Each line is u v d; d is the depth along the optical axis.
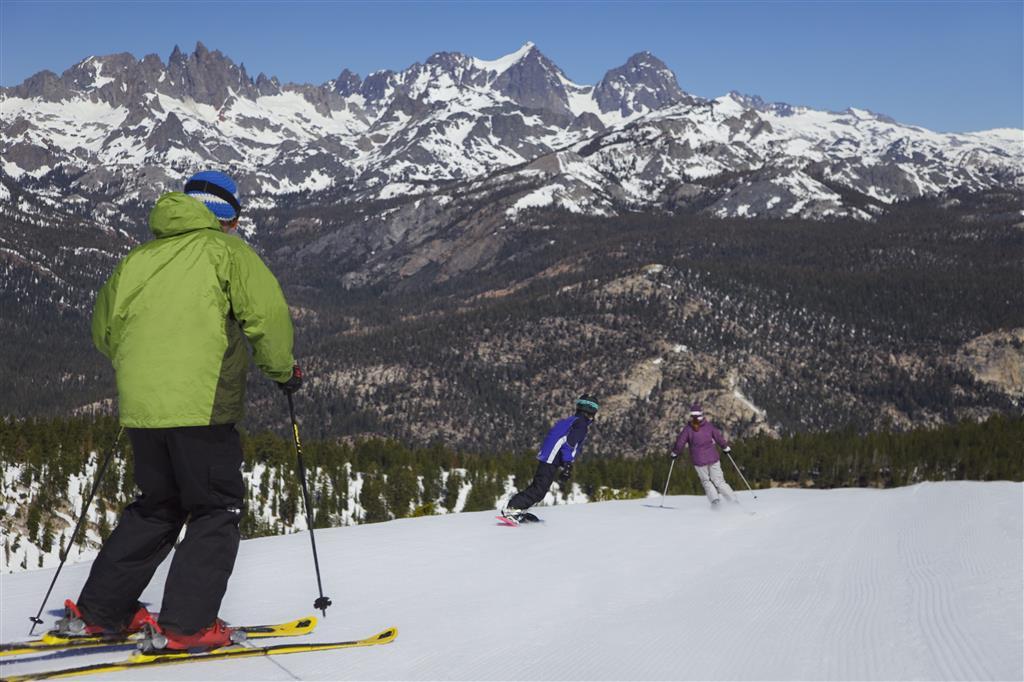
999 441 149.38
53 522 98.62
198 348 4.79
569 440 13.37
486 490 127.44
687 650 5.43
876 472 150.38
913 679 4.69
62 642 4.73
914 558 9.41
